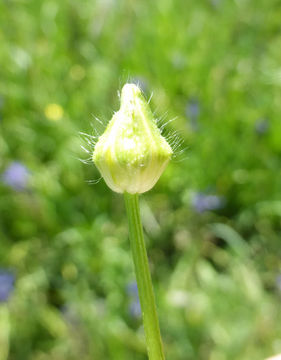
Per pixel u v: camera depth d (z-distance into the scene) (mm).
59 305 185
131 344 164
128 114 58
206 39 251
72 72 232
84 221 200
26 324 175
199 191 202
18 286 184
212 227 198
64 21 247
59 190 202
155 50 240
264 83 230
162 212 203
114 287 180
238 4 262
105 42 245
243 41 247
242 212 208
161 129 77
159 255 196
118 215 201
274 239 202
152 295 59
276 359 111
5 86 220
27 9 253
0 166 205
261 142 214
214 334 169
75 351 165
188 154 209
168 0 267
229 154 211
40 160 213
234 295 180
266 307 175
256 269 192
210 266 190
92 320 168
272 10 260
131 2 253
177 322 170
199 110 214
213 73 226
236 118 220
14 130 213
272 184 208
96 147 59
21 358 171
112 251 188
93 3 253
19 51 232
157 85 224
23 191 193
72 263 190
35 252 194
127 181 58
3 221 198
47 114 212
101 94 218
